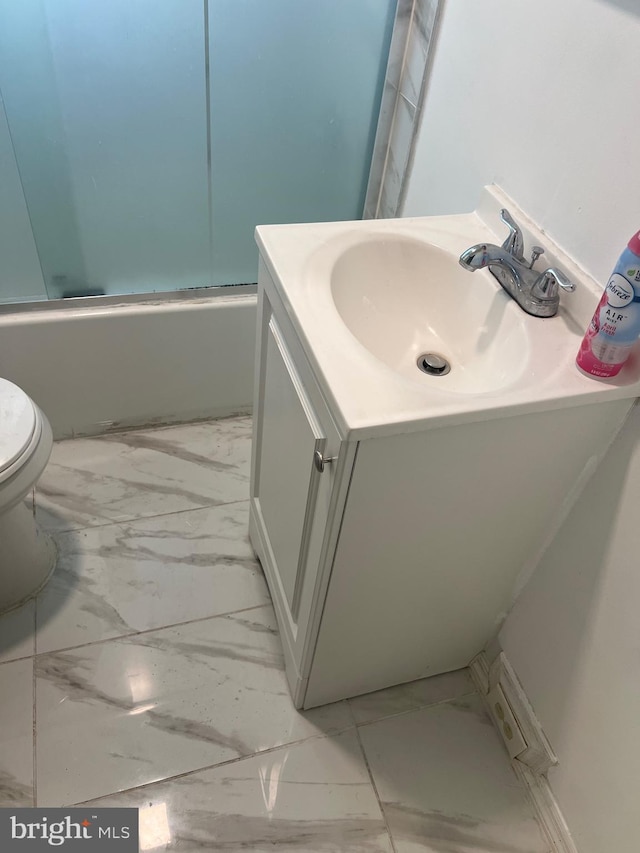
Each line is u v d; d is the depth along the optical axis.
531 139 1.04
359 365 0.84
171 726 1.25
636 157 0.84
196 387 1.78
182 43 1.29
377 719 1.31
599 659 1.03
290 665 1.28
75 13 1.19
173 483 1.69
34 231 1.44
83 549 1.51
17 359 1.55
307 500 0.98
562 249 1.00
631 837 1.00
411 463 0.84
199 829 1.13
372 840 1.15
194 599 1.45
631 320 0.80
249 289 1.70
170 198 1.51
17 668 1.30
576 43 0.91
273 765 1.22
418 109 1.39
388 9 1.38
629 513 0.93
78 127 1.33
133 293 1.61
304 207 1.67
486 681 1.36
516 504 1.01
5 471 1.13
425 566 1.06
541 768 1.21
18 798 1.13
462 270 1.08
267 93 1.43
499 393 0.83
